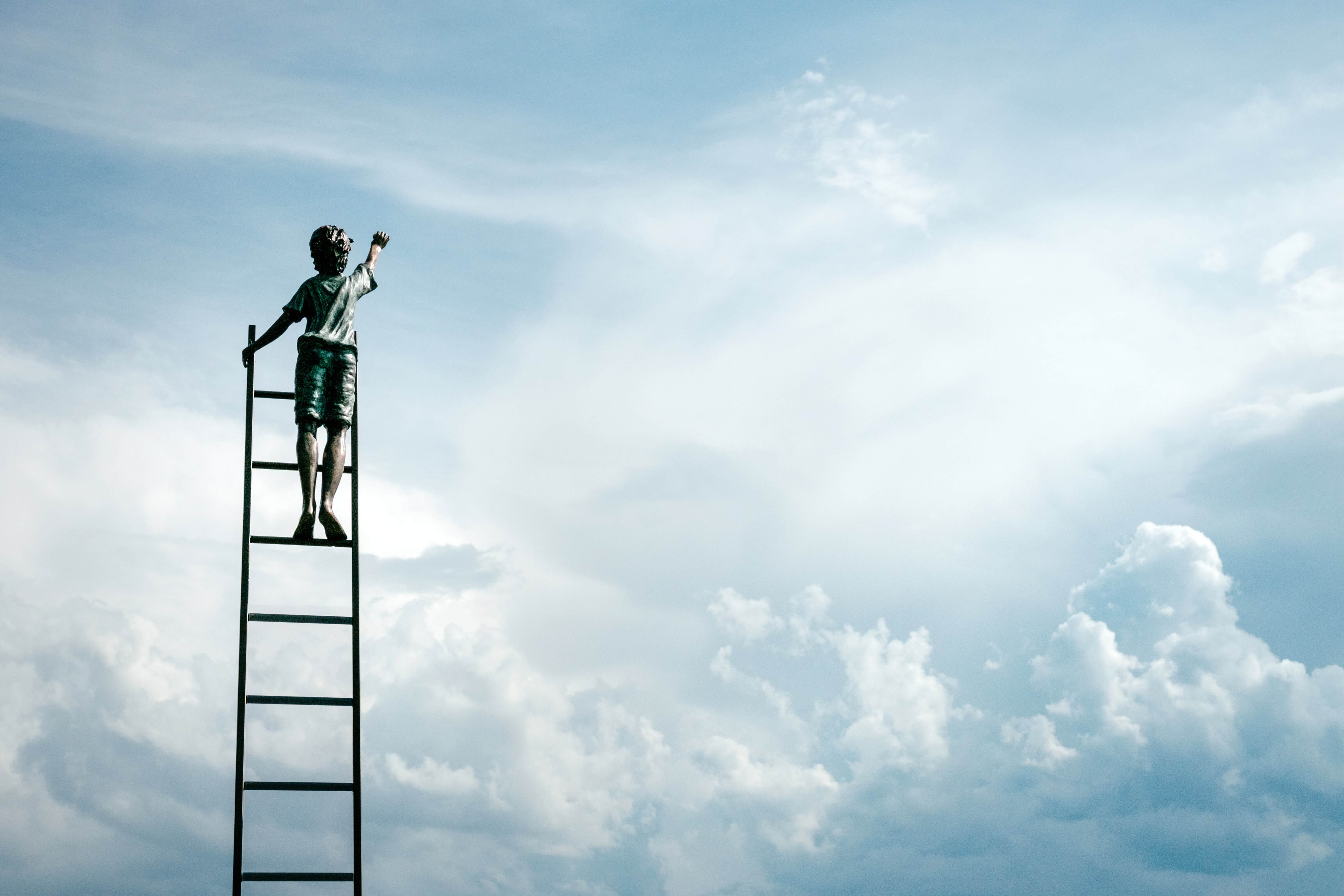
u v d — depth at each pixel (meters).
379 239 9.62
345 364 9.09
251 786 8.02
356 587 8.65
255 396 8.95
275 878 7.94
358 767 8.26
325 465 8.91
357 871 8.07
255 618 8.34
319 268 9.33
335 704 8.30
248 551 8.54
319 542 8.77
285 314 9.09
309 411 8.87
